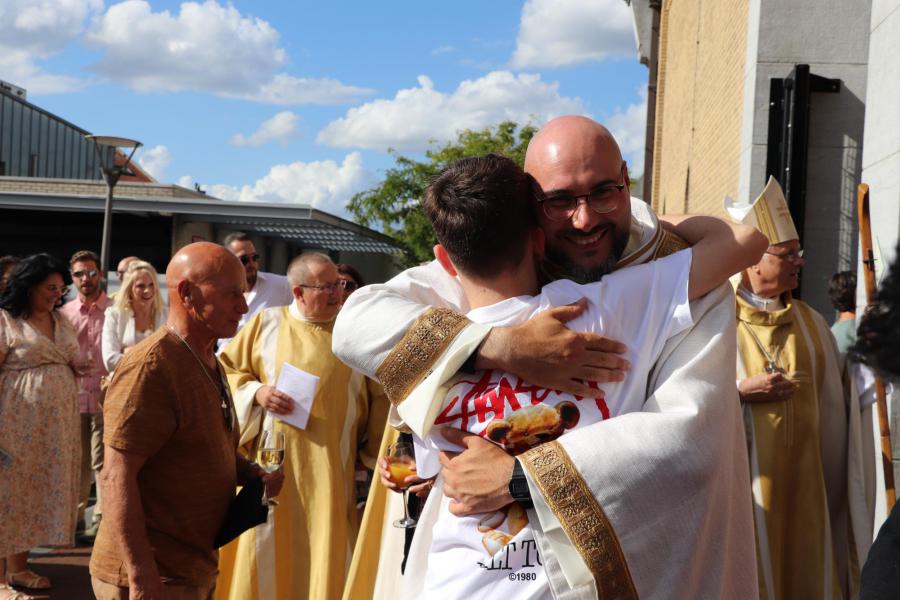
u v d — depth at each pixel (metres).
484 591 1.92
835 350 4.08
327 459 4.48
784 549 3.83
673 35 15.41
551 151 2.03
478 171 2.05
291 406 4.49
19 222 18.69
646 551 1.83
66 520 5.88
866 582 1.46
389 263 33.25
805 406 3.90
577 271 2.07
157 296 7.24
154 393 2.96
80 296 7.57
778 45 6.69
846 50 6.60
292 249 23.89
